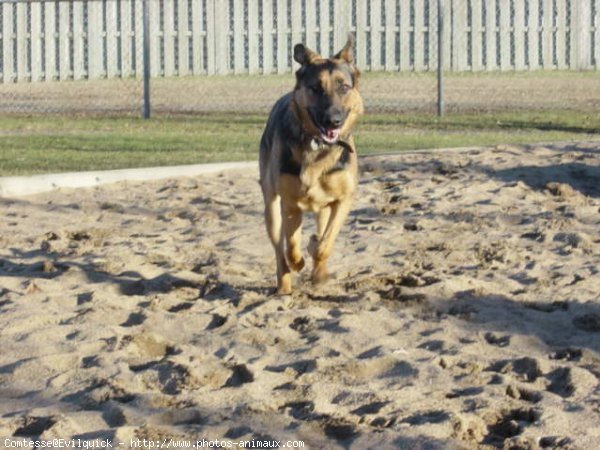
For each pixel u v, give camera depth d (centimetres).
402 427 555
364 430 552
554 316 758
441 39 1995
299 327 735
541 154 1462
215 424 562
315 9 2566
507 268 895
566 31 2678
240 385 627
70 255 946
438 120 1941
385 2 2595
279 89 2364
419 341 707
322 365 653
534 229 1040
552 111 2053
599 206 1137
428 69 2627
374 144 1612
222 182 1309
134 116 2012
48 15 2520
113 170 1323
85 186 1280
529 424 563
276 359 669
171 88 2394
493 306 783
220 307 777
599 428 557
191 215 1116
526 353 687
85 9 2534
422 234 1024
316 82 759
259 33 2578
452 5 2616
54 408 587
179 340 711
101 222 1095
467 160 1412
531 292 818
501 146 1519
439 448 530
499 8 2633
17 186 1232
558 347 698
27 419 565
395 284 849
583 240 978
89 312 756
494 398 598
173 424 569
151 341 697
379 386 624
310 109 757
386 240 995
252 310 762
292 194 774
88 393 603
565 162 1396
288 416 573
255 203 1180
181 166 1362
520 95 2277
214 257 940
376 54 2617
